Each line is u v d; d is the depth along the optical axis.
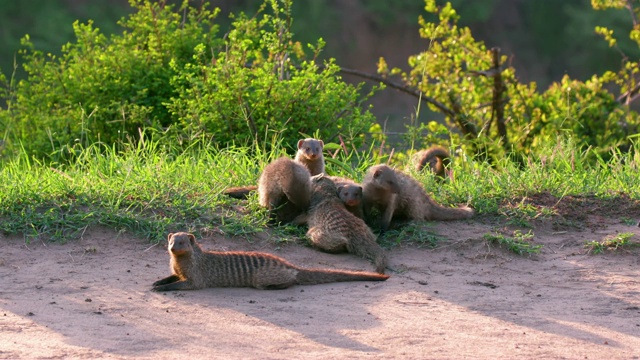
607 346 7.25
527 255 10.05
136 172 11.66
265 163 12.64
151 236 9.89
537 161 14.41
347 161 13.42
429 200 10.98
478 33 60.91
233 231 10.09
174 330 7.35
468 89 19.22
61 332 7.21
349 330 7.46
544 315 8.08
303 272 8.88
